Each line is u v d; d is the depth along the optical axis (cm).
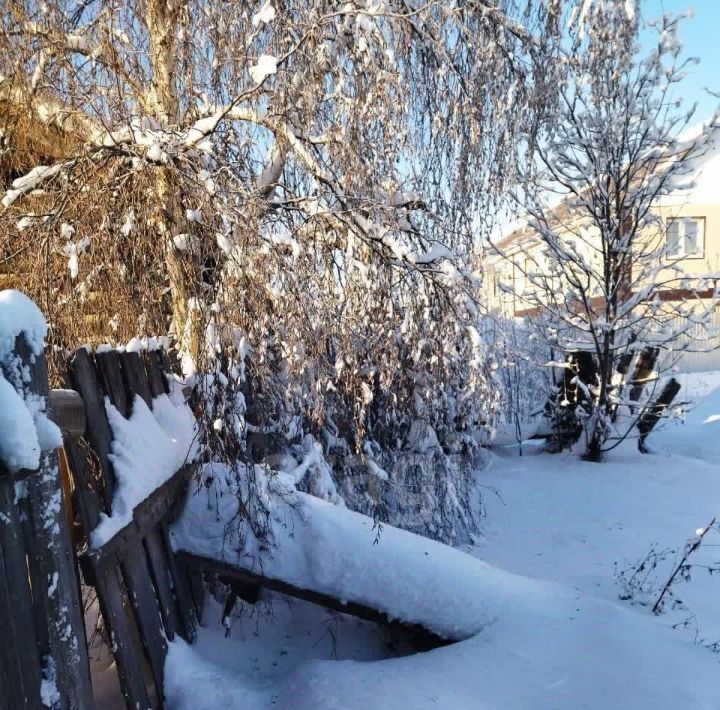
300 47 341
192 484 330
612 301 785
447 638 313
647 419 821
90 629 304
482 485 701
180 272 337
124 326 379
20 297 155
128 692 220
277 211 345
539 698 256
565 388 807
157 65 373
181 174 311
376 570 322
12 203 358
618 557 495
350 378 344
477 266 457
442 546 354
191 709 254
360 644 335
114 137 347
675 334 792
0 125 384
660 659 281
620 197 779
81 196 349
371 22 322
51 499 160
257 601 361
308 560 321
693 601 405
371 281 343
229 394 297
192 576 325
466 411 423
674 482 704
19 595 141
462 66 430
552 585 359
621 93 727
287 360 319
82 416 215
